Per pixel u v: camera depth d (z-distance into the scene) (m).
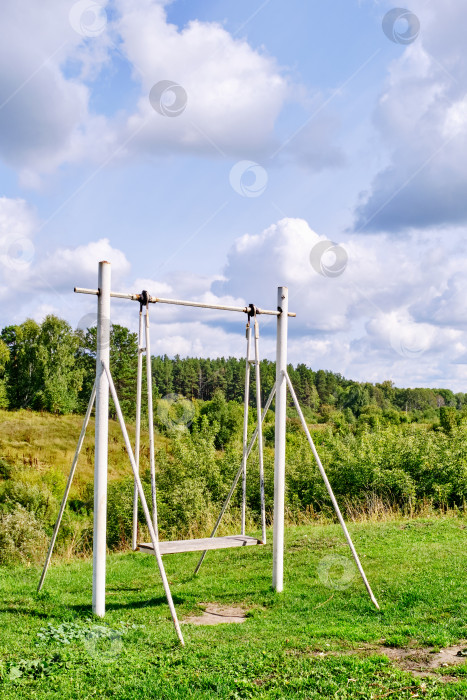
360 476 15.15
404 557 7.84
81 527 19.08
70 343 45.62
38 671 4.47
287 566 8.08
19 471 30.02
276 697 3.91
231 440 25.67
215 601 6.80
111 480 24.27
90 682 4.26
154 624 5.79
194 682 4.18
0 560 11.78
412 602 6.18
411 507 12.55
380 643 4.98
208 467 20.39
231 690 4.02
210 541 6.49
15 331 45.88
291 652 4.76
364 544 8.77
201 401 35.94
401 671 4.25
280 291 7.20
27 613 6.09
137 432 6.02
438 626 5.38
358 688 3.99
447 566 7.33
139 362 6.11
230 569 8.28
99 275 6.01
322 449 19.95
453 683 4.02
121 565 9.21
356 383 52.31
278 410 7.14
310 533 9.84
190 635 5.36
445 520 10.21
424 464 14.08
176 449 20.72
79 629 5.46
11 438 35.12
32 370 43.56
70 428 39.06
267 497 19.44
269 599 6.67
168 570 8.66
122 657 4.75
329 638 5.11
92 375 42.94
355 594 6.60
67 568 9.18
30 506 20.48
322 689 3.99
